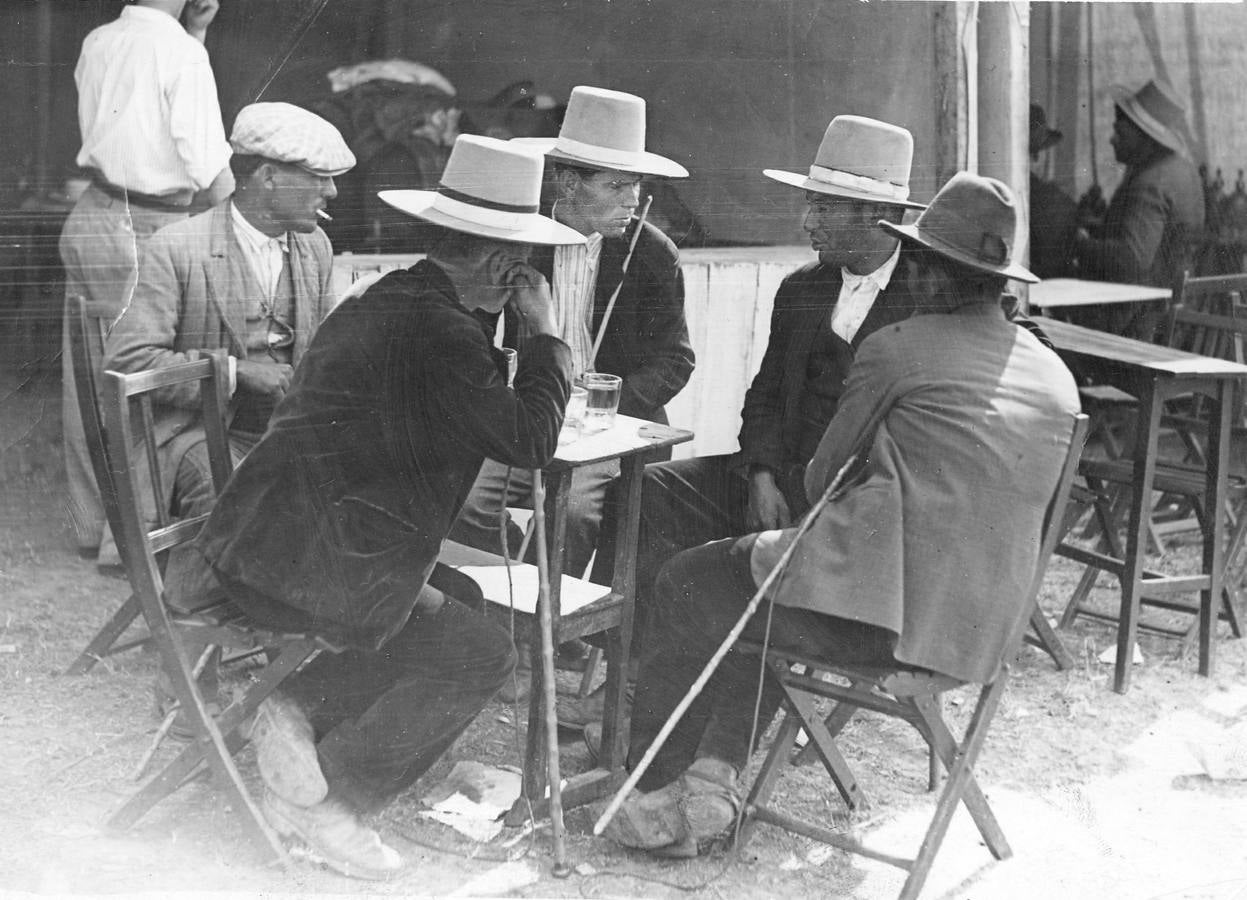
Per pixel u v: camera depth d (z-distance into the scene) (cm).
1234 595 446
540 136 363
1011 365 276
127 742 324
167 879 275
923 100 385
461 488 286
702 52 361
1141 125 462
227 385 305
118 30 349
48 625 359
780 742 297
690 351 359
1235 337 461
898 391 274
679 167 342
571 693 360
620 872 289
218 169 355
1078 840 312
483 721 346
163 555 334
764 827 311
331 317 281
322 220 356
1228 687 399
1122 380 405
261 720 283
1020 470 269
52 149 357
